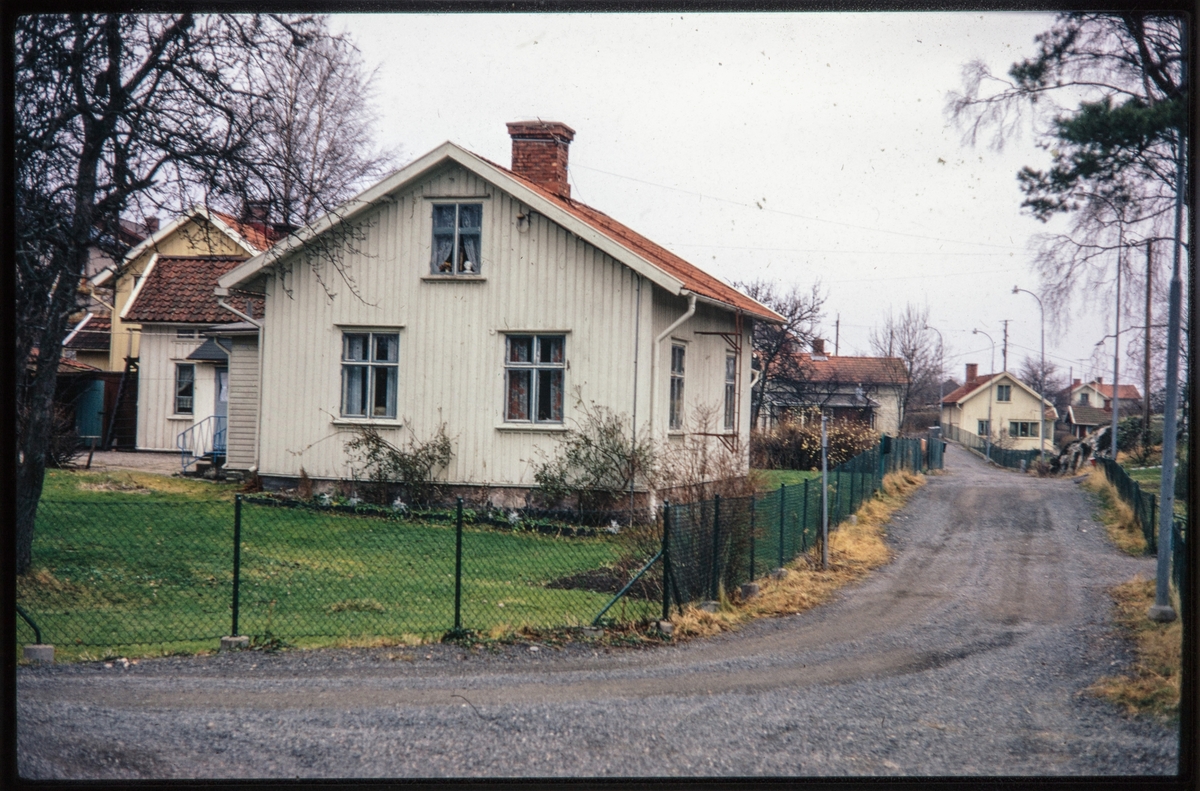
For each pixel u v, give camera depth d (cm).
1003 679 978
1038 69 1752
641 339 1933
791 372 5084
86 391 3100
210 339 2731
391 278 2055
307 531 1698
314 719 780
